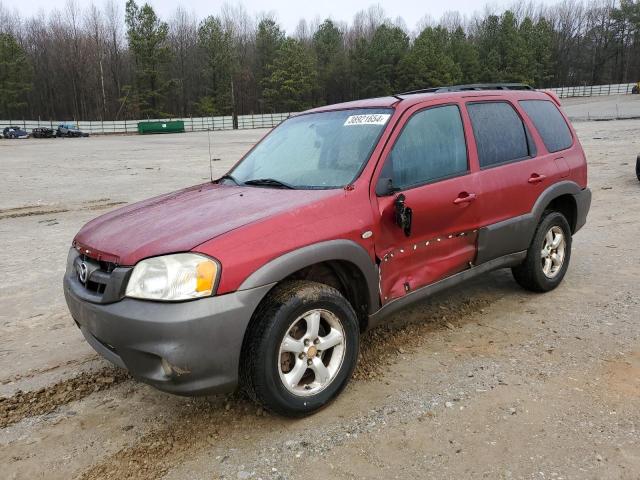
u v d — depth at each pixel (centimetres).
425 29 9212
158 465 277
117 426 314
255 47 9444
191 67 8925
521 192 439
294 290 297
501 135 440
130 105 8112
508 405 316
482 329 426
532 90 509
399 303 361
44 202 1204
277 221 298
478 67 9138
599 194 1051
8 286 594
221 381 278
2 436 308
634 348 382
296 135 419
